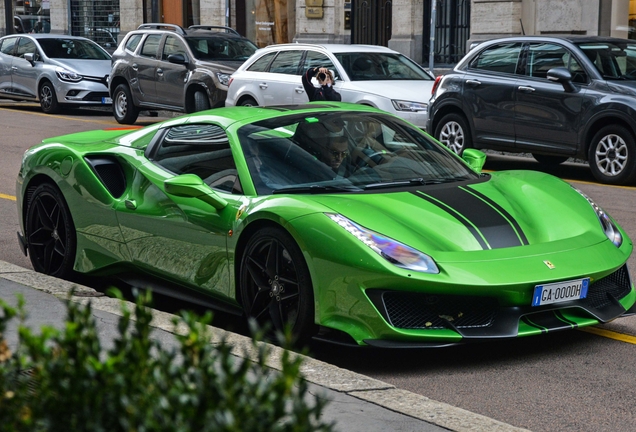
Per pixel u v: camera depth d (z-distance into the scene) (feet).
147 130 24.09
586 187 42.55
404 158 22.00
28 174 25.46
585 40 45.47
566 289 18.44
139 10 111.45
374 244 17.85
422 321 18.03
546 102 44.88
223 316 22.54
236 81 59.16
